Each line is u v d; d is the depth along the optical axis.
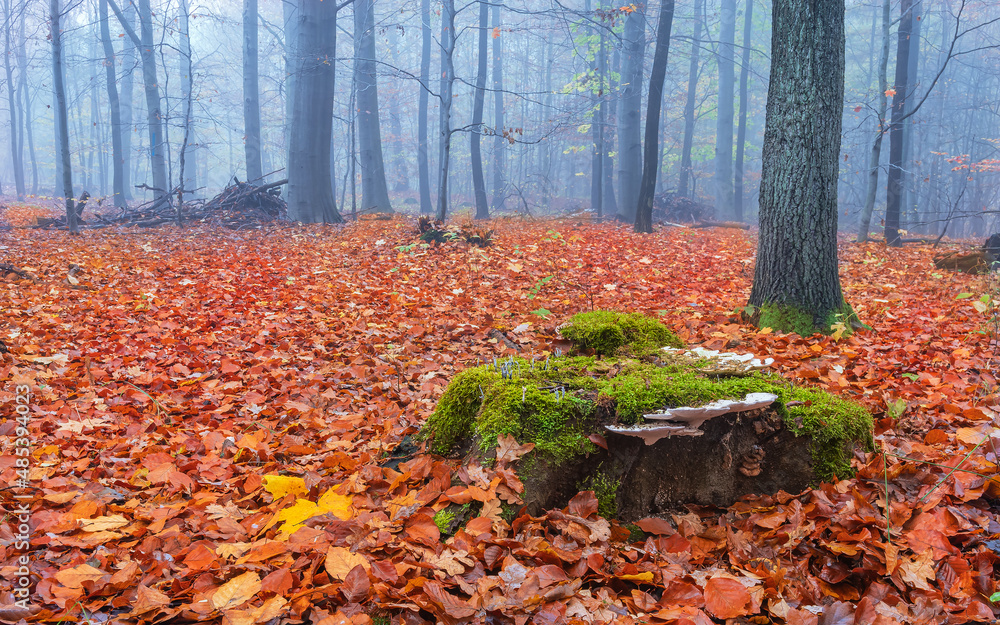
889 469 2.57
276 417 3.81
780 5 5.53
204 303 6.96
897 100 15.82
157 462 2.97
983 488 2.44
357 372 4.57
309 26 17.67
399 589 1.92
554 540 2.21
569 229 16.83
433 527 2.22
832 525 2.28
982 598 1.89
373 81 24.42
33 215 18.52
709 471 2.51
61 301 6.76
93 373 4.41
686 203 26.19
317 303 7.02
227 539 2.32
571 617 1.82
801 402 2.57
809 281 5.48
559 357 3.29
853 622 1.79
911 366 4.29
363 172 24.88
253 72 29.11
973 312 6.11
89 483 2.74
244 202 18.91
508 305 6.96
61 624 1.84
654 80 15.84
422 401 3.91
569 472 2.47
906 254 12.10
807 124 5.36
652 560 2.18
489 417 2.52
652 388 2.47
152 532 2.37
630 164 22.58
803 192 5.45
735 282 8.29
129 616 1.84
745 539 2.27
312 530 2.23
